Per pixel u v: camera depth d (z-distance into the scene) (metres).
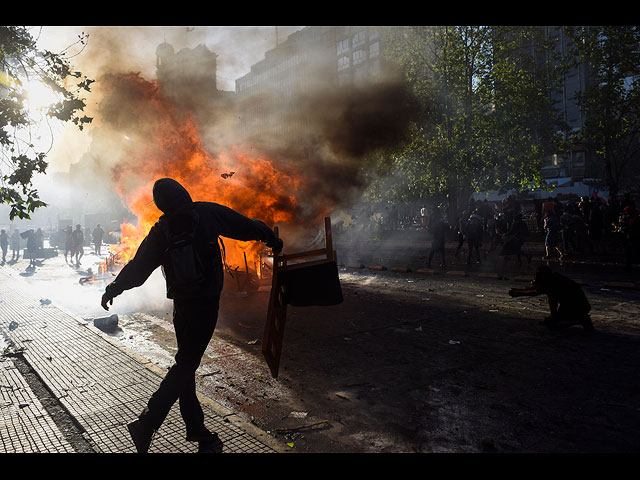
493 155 20.23
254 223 2.84
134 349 5.91
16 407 3.71
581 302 6.18
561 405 3.86
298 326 6.97
